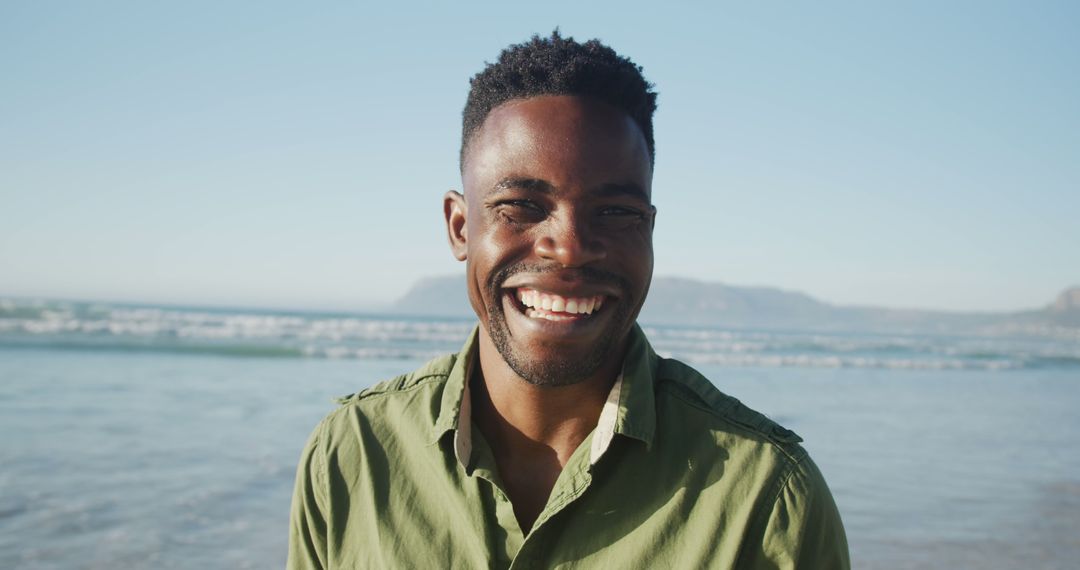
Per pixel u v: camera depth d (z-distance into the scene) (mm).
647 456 1457
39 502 6910
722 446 1454
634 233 1444
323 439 1691
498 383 1557
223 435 10047
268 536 6246
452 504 1492
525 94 1435
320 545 1632
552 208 1400
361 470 1608
